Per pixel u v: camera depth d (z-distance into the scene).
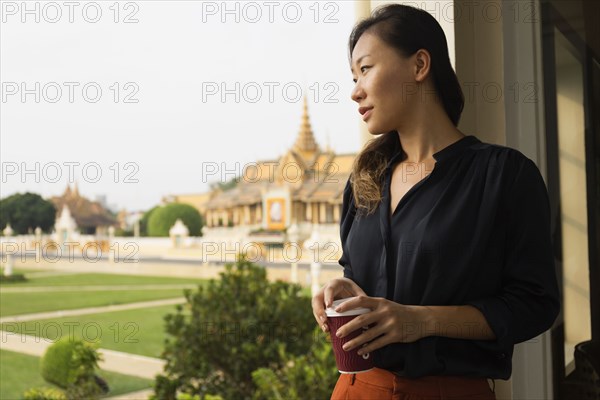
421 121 1.08
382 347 1.01
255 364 4.82
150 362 12.60
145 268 24.42
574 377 1.65
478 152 1.04
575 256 1.68
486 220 0.99
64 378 4.39
